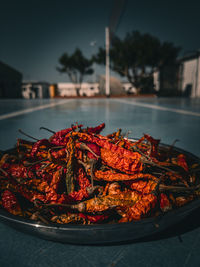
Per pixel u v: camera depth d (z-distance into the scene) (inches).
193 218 49.4
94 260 36.7
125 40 1251.8
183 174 50.5
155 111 314.7
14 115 265.4
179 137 134.5
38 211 39.3
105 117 244.4
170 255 37.9
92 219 40.7
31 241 41.7
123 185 49.9
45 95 1793.8
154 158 57.4
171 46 1194.6
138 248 39.6
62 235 33.7
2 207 44.7
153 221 33.4
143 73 1255.5
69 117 245.3
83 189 46.8
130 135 143.0
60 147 58.0
